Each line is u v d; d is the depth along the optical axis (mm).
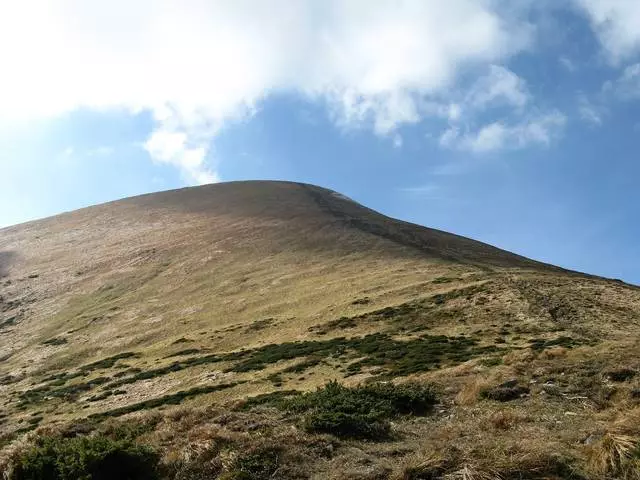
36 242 108875
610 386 16125
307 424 14578
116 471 11953
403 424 15594
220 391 33219
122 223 114375
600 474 10305
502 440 12484
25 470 12133
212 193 134250
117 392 38094
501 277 53844
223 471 11641
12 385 47188
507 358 23359
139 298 69875
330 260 73250
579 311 40281
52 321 66375
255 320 53594
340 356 37188
